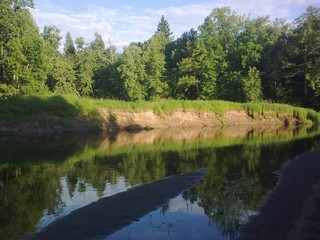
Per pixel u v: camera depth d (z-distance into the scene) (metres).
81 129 43.09
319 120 56.00
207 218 12.35
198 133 43.00
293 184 16.34
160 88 68.56
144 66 69.94
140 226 11.70
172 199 14.78
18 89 49.88
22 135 39.59
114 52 86.25
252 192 15.44
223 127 50.75
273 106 56.50
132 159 24.53
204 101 55.50
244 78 65.19
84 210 13.20
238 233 10.84
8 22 48.25
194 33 91.44
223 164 22.47
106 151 28.25
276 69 66.25
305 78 64.06
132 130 45.88
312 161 21.72
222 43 79.94
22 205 13.87
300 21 65.25
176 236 10.82
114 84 73.69
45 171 20.34
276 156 25.12
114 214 12.83
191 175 19.22
